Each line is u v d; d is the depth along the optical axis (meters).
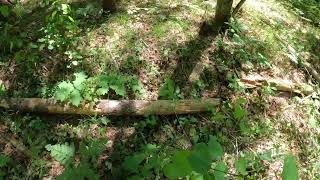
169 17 5.06
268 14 5.78
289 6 6.30
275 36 5.33
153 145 3.93
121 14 5.05
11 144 4.04
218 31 4.95
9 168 3.89
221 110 4.40
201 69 4.61
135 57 4.57
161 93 4.33
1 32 4.77
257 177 3.98
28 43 4.72
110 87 4.25
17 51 4.66
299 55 5.29
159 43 4.73
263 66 4.86
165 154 3.93
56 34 4.52
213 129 4.27
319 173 4.19
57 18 4.59
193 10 5.23
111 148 4.03
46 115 4.26
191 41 4.83
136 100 4.25
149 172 3.63
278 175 4.02
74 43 4.64
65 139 4.09
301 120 4.58
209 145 0.97
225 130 4.29
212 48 4.79
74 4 5.29
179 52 4.69
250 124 4.38
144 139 4.11
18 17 5.06
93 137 4.12
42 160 3.95
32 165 3.91
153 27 4.89
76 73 4.26
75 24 4.59
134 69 4.51
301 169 4.20
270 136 4.36
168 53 4.66
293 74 4.99
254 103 4.55
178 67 4.59
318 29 6.05
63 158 3.76
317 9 6.50
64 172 3.61
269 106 4.58
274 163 4.11
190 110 4.29
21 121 4.18
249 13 5.58
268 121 4.45
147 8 5.16
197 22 5.07
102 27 4.86
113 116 4.26
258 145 4.25
